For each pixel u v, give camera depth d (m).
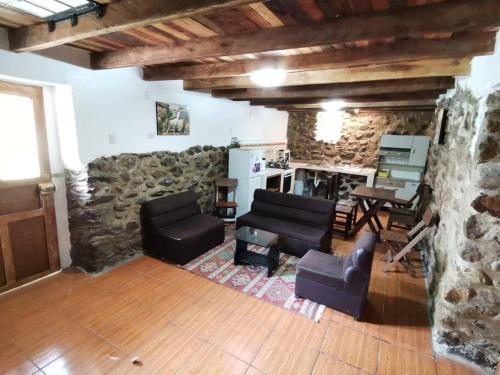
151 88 3.46
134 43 2.31
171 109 3.79
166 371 1.90
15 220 2.71
